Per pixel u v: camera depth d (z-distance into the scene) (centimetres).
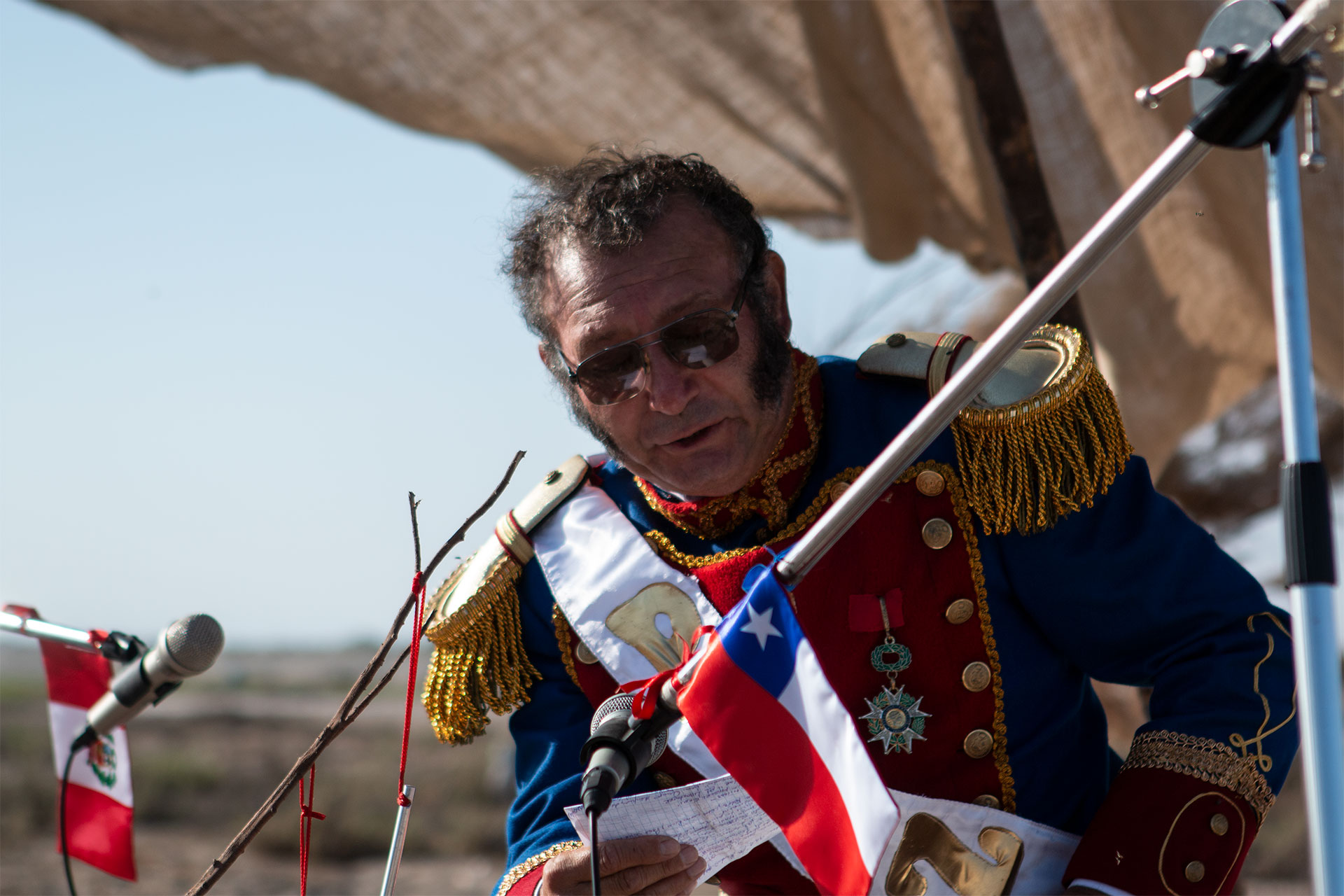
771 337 217
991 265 575
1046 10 495
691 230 212
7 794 1861
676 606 224
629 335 210
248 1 529
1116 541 210
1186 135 139
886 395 226
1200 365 554
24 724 3344
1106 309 539
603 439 227
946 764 214
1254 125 135
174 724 3531
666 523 237
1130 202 143
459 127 571
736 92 559
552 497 246
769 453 225
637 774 179
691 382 209
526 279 232
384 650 221
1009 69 393
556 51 545
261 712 4222
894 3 518
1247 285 532
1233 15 139
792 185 591
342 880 1547
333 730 221
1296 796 1280
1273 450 648
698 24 538
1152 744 200
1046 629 218
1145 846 193
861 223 560
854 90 539
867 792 160
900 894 208
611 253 212
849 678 215
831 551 216
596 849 167
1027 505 208
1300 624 130
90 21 541
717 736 173
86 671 315
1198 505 662
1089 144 514
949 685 213
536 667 240
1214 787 194
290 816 1939
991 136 394
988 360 152
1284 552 131
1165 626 208
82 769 315
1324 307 482
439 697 243
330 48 545
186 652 274
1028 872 210
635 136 572
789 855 217
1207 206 509
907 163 552
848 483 220
